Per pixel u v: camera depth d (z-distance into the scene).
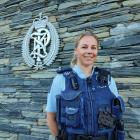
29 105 3.97
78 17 3.54
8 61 4.34
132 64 3.04
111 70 3.20
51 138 3.64
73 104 1.96
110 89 2.08
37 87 3.89
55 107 2.09
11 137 4.17
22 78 4.10
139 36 3.00
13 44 4.28
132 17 3.07
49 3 3.87
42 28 3.88
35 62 3.91
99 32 3.34
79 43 2.08
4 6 4.48
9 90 4.27
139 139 2.94
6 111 4.29
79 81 2.02
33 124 3.89
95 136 1.96
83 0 3.51
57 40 3.69
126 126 3.04
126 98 3.06
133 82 3.02
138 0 3.04
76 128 1.96
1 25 4.49
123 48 3.12
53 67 3.72
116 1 3.21
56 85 2.06
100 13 3.35
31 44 4.00
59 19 3.73
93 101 1.97
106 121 1.97
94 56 2.08
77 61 2.12
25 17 4.14
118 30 3.17
